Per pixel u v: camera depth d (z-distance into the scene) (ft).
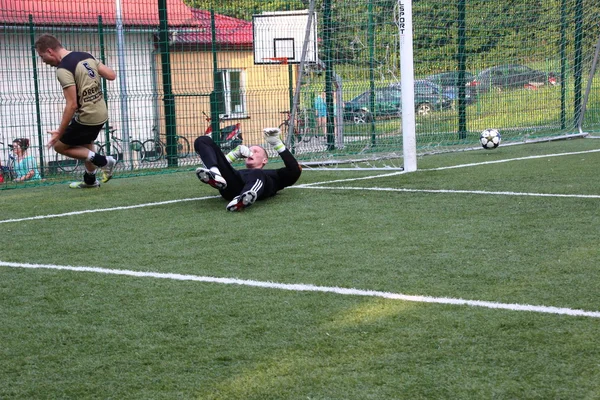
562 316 10.89
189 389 8.88
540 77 43.24
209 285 13.32
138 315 11.76
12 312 12.16
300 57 38.14
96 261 15.52
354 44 35.09
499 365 9.21
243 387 8.87
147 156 40.06
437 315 11.14
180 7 43.45
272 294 12.60
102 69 25.59
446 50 41.50
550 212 19.03
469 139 41.88
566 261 13.99
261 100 45.37
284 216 19.81
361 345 10.06
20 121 40.19
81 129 25.70
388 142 35.22
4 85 39.37
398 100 34.60
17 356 10.18
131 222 19.90
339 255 15.20
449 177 26.81
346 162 32.96
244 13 44.11
